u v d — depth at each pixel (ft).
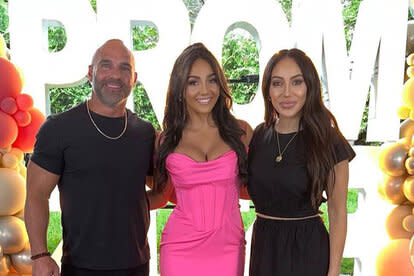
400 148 7.98
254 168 5.62
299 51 5.45
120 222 5.60
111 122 5.65
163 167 6.02
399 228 8.21
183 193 5.90
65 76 8.14
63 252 5.79
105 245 5.55
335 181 5.32
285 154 5.42
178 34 8.27
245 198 7.03
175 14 8.26
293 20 8.47
